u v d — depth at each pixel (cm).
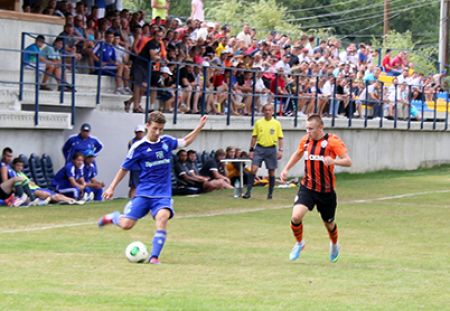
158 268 1759
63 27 3609
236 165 3781
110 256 1903
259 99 4312
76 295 1455
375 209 3098
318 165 1881
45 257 1861
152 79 3691
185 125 3800
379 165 5141
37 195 2970
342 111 4897
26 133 3209
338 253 1925
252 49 4528
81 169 3138
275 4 9794
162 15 4809
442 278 1716
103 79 3666
